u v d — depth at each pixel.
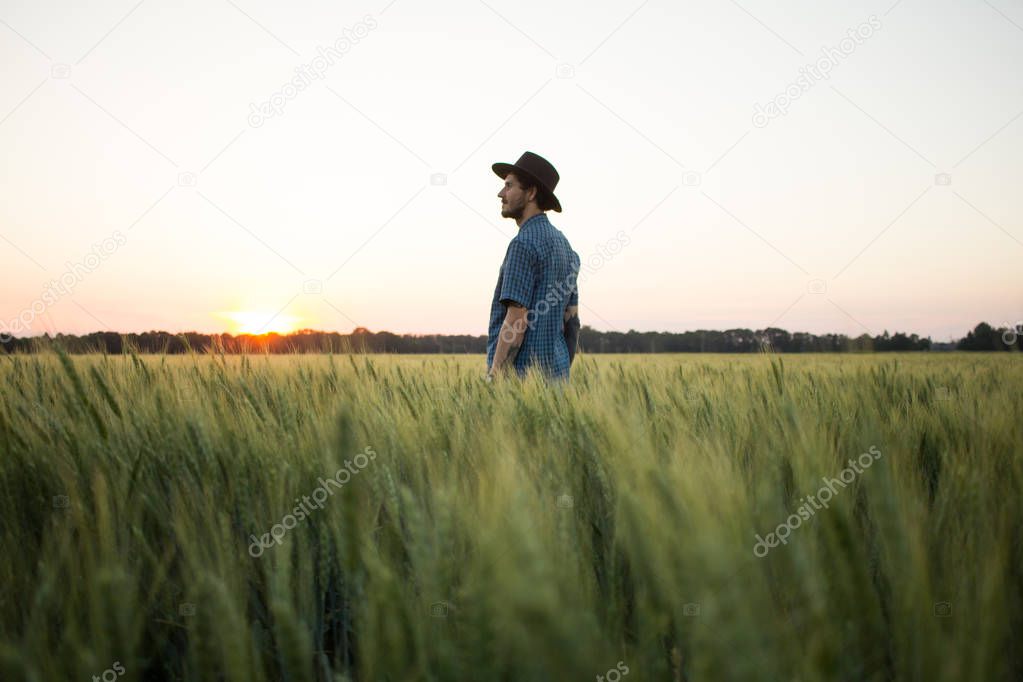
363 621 0.94
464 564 0.99
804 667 0.71
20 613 1.05
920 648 0.75
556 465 1.33
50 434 1.50
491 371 3.06
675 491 0.87
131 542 1.18
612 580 0.96
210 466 1.36
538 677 0.74
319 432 1.51
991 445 1.57
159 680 1.06
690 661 0.83
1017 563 1.02
